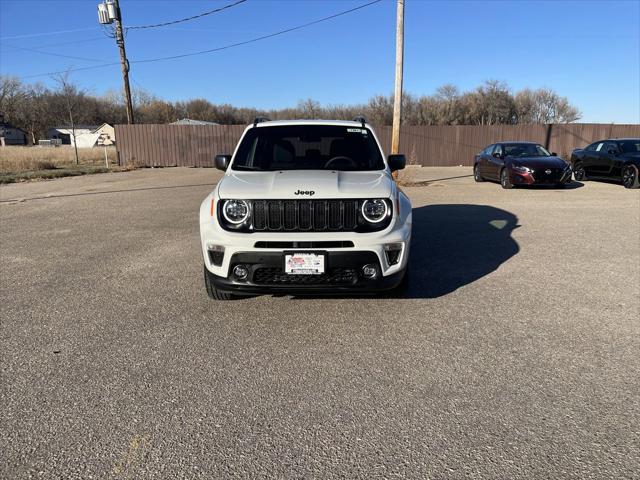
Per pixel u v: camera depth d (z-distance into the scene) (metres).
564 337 3.80
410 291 4.97
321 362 3.41
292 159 4.98
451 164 26.31
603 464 2.32
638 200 11.77
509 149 15.34
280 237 3.88
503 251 6.70
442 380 3.14
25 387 3.07
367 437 2.55
